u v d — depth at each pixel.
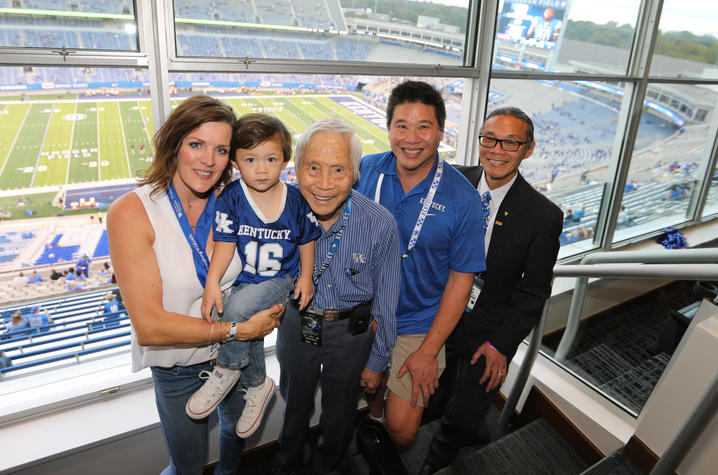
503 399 2.22
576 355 2.10
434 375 1.48
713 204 4.15
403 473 1.65
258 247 1.08
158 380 1.17
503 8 2.22
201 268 1.04
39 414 1.60
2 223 12.12
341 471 1.78
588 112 3.08
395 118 1.25
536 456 1.73
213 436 1.77
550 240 1.44
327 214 1.10
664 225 3.98
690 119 3.54
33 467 1.44
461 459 1.67
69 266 11.16
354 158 1.05
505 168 1.43
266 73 1.75
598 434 1.73
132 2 1.47
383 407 2.10
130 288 0.93
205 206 1.07
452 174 1.40
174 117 0.89
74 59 1.42
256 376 1.29
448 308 1.44
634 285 2.43
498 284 1.55
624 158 3.40
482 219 1.39
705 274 1.16
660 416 1.43
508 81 2.52
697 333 1.33
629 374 1.84
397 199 1.42
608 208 3.64
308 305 1.29
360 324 1.30
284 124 1.01
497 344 1.54
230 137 0.94
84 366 1.82
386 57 2.07
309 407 1.54
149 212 0.95
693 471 1.35
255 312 1.10
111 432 1.55
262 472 1.88
